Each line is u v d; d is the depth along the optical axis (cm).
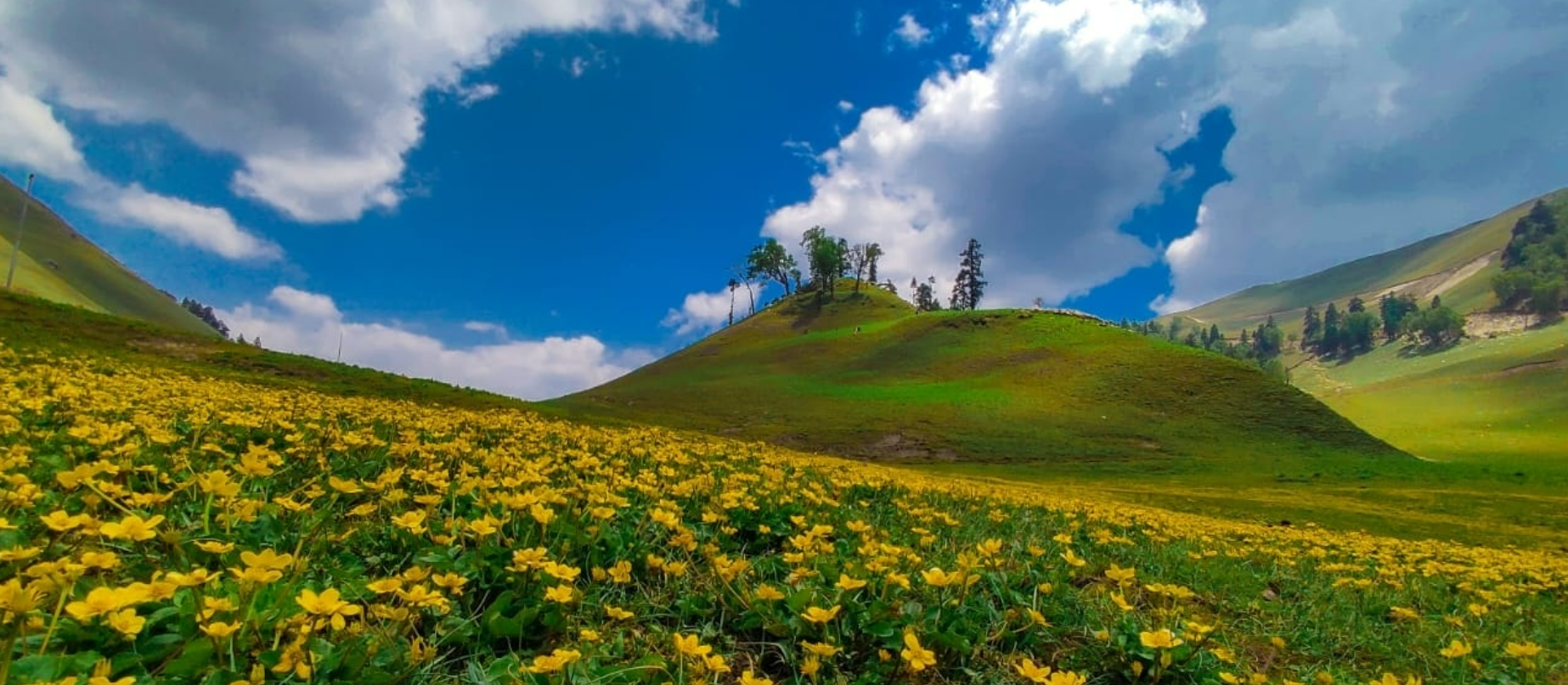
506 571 362
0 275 9094
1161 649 375
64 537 322
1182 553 866
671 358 14862
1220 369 9012
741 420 8062
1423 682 489
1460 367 19738
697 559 471
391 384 3434
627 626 353
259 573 251
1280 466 6184
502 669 285
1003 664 378
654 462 866
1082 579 609
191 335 3631
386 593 315
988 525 809
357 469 610
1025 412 8031
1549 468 6341
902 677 348
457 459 682
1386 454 6738
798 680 329
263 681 225
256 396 1152
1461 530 2805
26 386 920
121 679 197
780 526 577
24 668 212
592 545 418
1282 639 496
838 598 380
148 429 556
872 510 779
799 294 17700
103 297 12875
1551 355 17525
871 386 9944
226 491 351
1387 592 802
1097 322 11856
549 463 694
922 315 13662
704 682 292
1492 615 719
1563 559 1842
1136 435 7231
